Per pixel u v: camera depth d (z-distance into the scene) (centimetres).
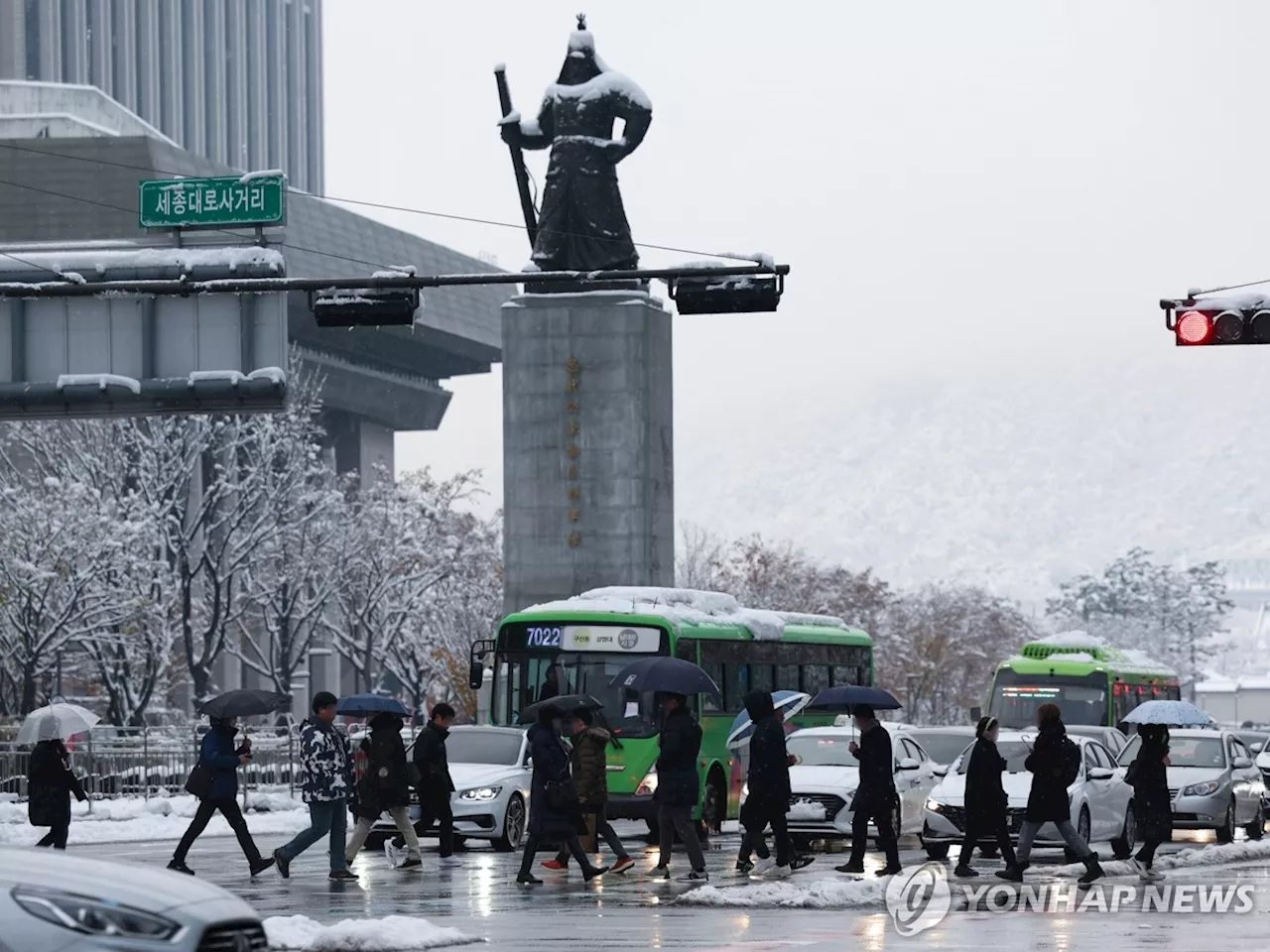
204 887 1083
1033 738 3097
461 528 9444
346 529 8062
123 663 6944
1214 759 3731
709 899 2177
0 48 15262
